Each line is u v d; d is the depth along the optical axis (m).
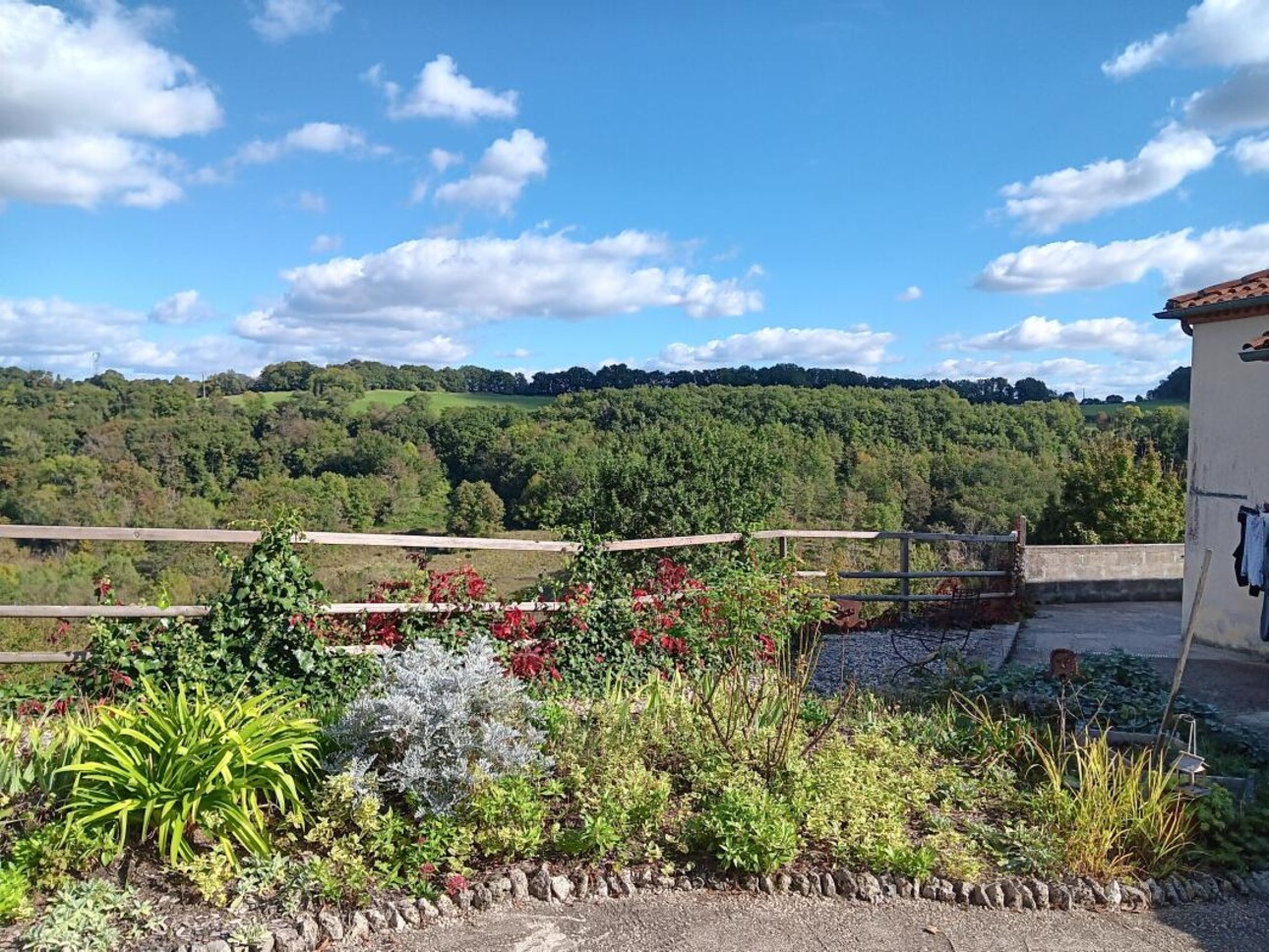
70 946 3.27
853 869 4.18
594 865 4.11
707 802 4.50
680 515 13.58
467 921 3.74
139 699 5.01
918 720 6.09
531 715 4.90
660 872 4.10
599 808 4.33
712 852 4.24
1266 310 8.41
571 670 7.39
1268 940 3.83
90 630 6.31
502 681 4.91
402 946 3.54
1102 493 24.70
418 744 4.38
